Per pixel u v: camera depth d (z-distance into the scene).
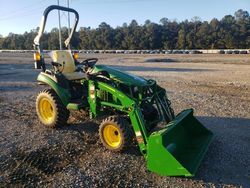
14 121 7.43
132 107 5.09
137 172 4.76
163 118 5.57
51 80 6.57
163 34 81.94
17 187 4.40
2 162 5.16
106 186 4.39
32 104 9.17
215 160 5.12
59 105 6.49
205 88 12.09
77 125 6.92
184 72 18.70
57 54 6.80
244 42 73.56
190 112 5.80
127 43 84.19
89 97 6.01
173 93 10.73
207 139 5.59
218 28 76.31
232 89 11.89
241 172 4.75
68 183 4.47
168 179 4.53
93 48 88.62
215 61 30.06
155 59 32.97
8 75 16.95
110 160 5.19
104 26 91.88
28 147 5.75
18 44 100.88
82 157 5.34
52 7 6.72
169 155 4.44
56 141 6.04
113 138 5.48
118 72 5.83
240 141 5.96
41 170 4.90
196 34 76.56
